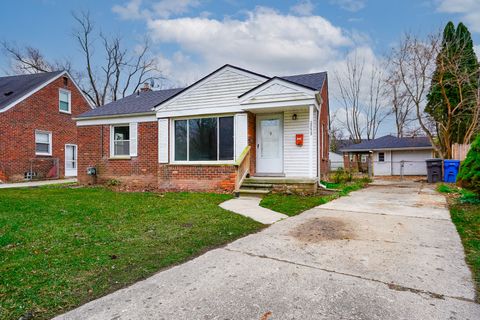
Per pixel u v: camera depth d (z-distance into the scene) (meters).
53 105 18.62
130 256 3.65
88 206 7.11
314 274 3.06
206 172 10.22
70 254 3.70
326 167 15.00
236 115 10.06
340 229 4.85
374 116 31.67
